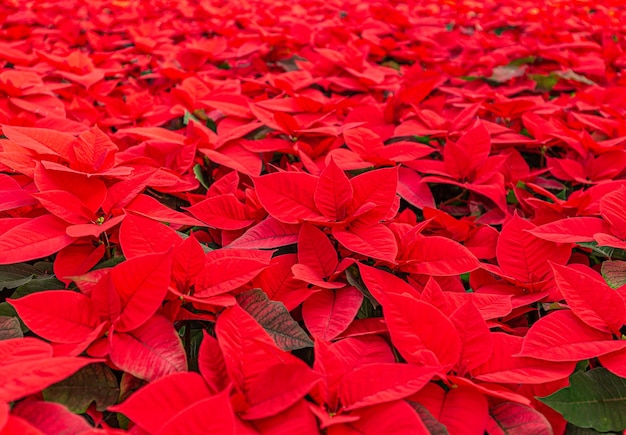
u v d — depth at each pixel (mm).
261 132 1348
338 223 920
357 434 699
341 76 1729
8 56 1689
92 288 798
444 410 749
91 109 1428
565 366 796
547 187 1293
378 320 885
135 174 1062
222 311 835
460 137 1295
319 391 727
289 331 829
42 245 876
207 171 1240
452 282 962
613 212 993
